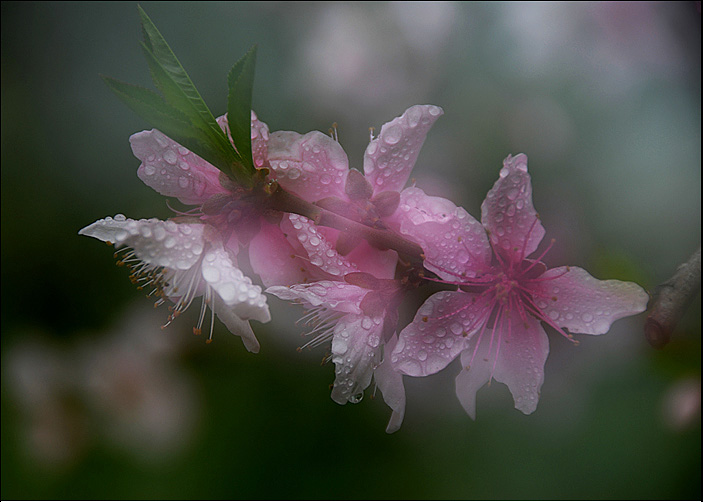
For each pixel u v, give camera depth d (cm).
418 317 34
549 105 40
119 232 33
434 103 40
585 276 34
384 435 41
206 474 41
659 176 39
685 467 39
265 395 41
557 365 39
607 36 39
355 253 34
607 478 39
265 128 33
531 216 34
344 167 34
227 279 33
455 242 34
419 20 40
